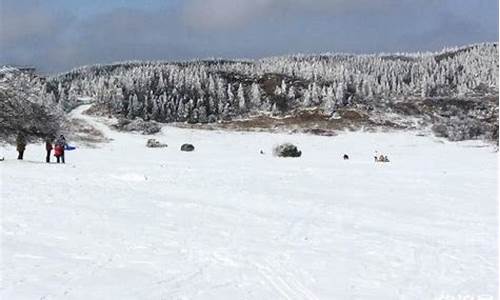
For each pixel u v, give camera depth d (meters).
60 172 25.64
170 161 42.91
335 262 10.49
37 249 10.62
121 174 25.03
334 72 159.62
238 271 9.62
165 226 13.39
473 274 9.96
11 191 18.22
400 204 19.17
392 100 139.12
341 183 25.41
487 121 125.69
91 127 92.56
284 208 17.19
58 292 8.20
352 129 110.25
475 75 169.75
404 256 11.21
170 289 8.52
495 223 15.50
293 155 57.66
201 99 131.00
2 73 53.44
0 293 8.03
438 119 124.75
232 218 14.95
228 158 51.75
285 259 10.55
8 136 51.50
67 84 155.00
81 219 13.80
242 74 163.50
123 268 9.56
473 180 27.22
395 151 76.19
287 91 142.88
